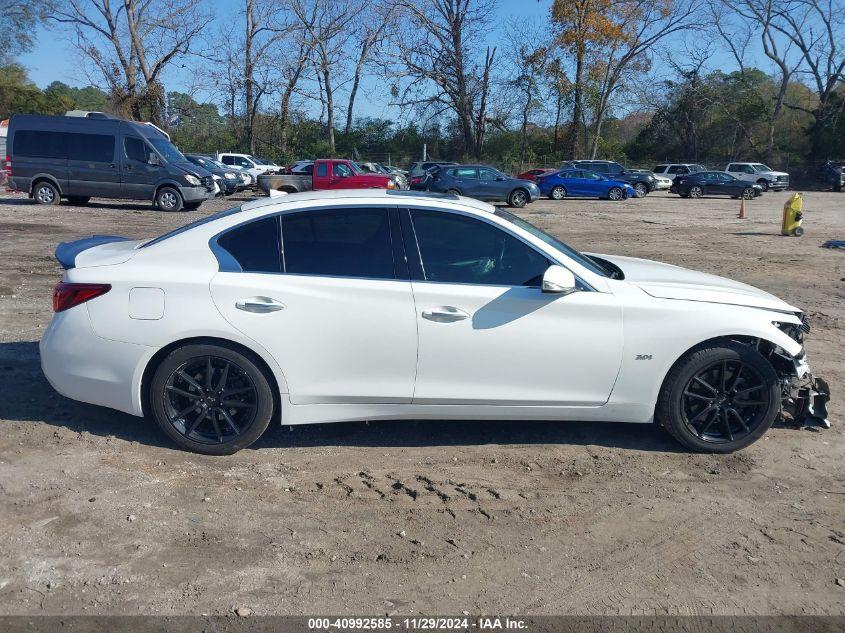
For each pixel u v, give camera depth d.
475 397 4.54
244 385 4.53
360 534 3.75
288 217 4.55
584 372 4.55
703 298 4.65
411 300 4.43
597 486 4.33
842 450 4.86
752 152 55.66
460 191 27.27
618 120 59.75
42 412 5.12
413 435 5.01
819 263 13.28
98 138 20.66
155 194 20.80
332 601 3.21
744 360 4.63
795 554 3.66
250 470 4.41
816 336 7.83
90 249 4.94
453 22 49.34
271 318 4.39
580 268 4.60
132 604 3.15
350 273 4.48
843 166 46.56
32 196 21.00
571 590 3.34
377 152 56.00
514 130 54.88
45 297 8.83
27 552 3.49
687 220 22.62
